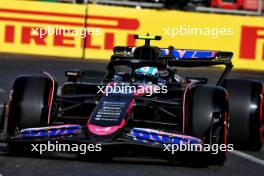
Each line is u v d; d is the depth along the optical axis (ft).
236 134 94.32
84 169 78.64
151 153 90.63
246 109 93.71
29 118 84.69
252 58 236.22
